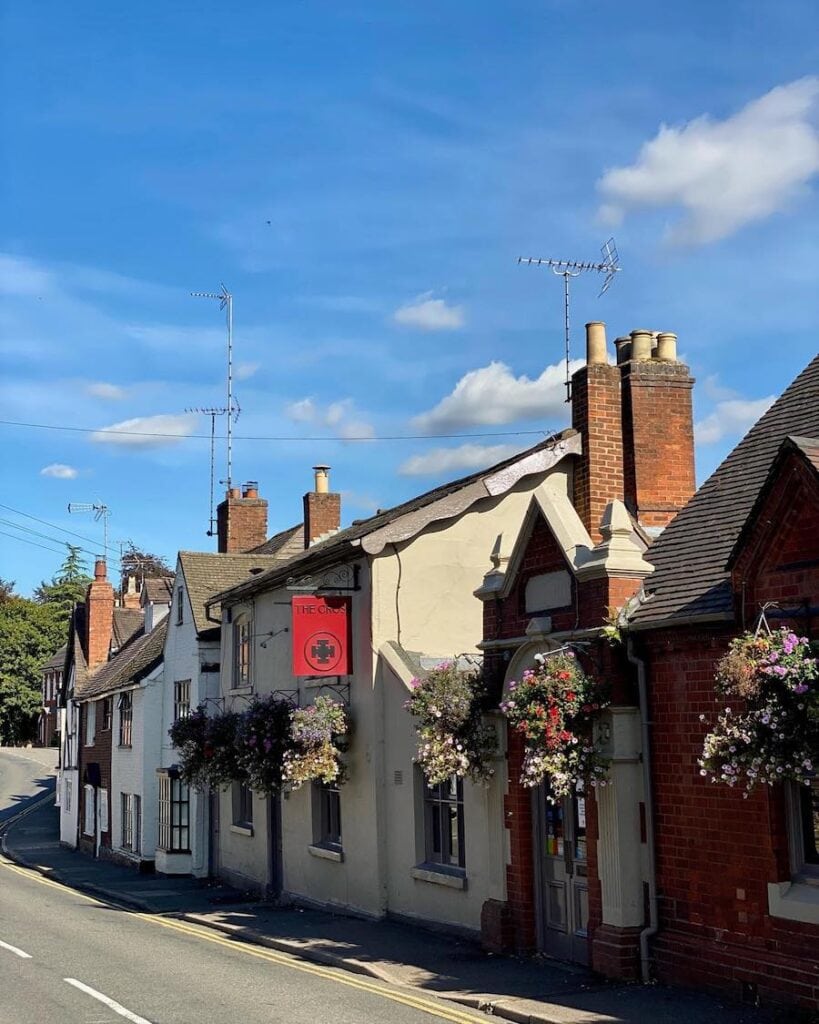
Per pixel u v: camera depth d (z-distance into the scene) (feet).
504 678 47.98
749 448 47.29
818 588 34.06
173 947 53.88
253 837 80.07
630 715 41.34
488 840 49.73
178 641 100.42
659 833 40.27
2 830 153.58
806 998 33.71
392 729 59.31
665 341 58.29
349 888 63.26
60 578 322.34
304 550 99.14
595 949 41.27
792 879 35.24
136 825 107.76
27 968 46.68
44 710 248.52
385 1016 36.35
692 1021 33.58
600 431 57.82
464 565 62.44
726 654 34.88
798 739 31.65
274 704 69.00
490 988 40.24
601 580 42.60
